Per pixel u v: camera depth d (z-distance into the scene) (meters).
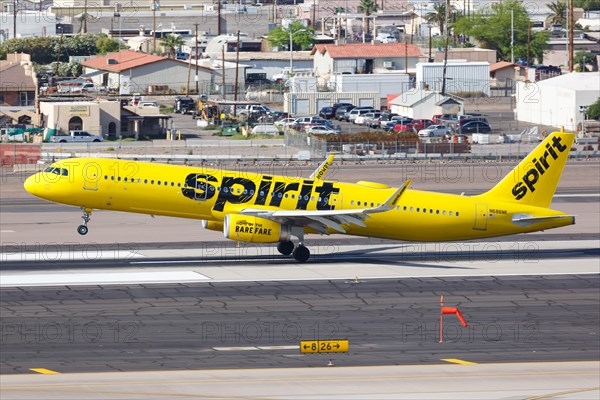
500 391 182.75
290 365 195.75
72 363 194.50
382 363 198.00
